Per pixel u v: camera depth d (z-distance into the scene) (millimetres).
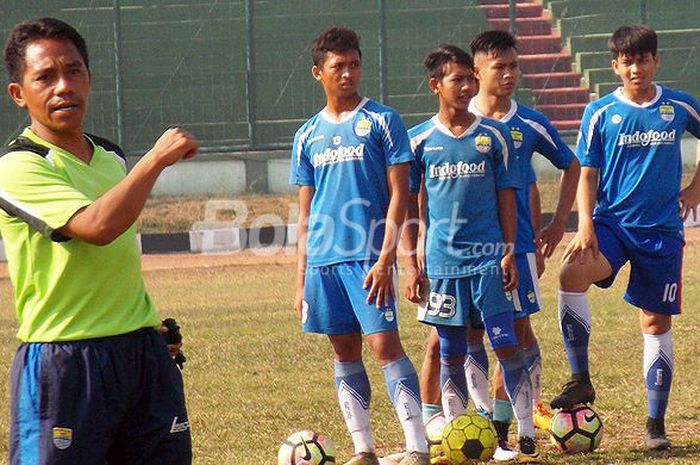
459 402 19391
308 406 24031
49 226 10641
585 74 72125
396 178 17906
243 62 69438
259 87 69062
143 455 11562
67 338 11156
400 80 70938
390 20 72312
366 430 18469
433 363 20172
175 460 11633
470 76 18641
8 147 11375
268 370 28172
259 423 22672
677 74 72000
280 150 66000
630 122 19953
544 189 63781
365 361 28734
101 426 11188
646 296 20062
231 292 43781
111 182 11594
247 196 65312
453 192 18688
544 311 35219
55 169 11141
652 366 19656
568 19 74250
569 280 19828
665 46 72188
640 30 19906
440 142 18734
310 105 69062
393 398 17844
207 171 65562
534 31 75062
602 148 20281
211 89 68438
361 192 17984
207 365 28953
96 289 11234
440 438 19375
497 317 18609
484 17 73562
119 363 11273
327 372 27719
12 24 71250
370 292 17688
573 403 19266
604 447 19625
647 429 19656
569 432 19094
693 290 38531
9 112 68812
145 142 67562
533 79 72500
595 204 20438
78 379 11133
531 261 19969
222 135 68125
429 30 72250
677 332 30781
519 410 18609
